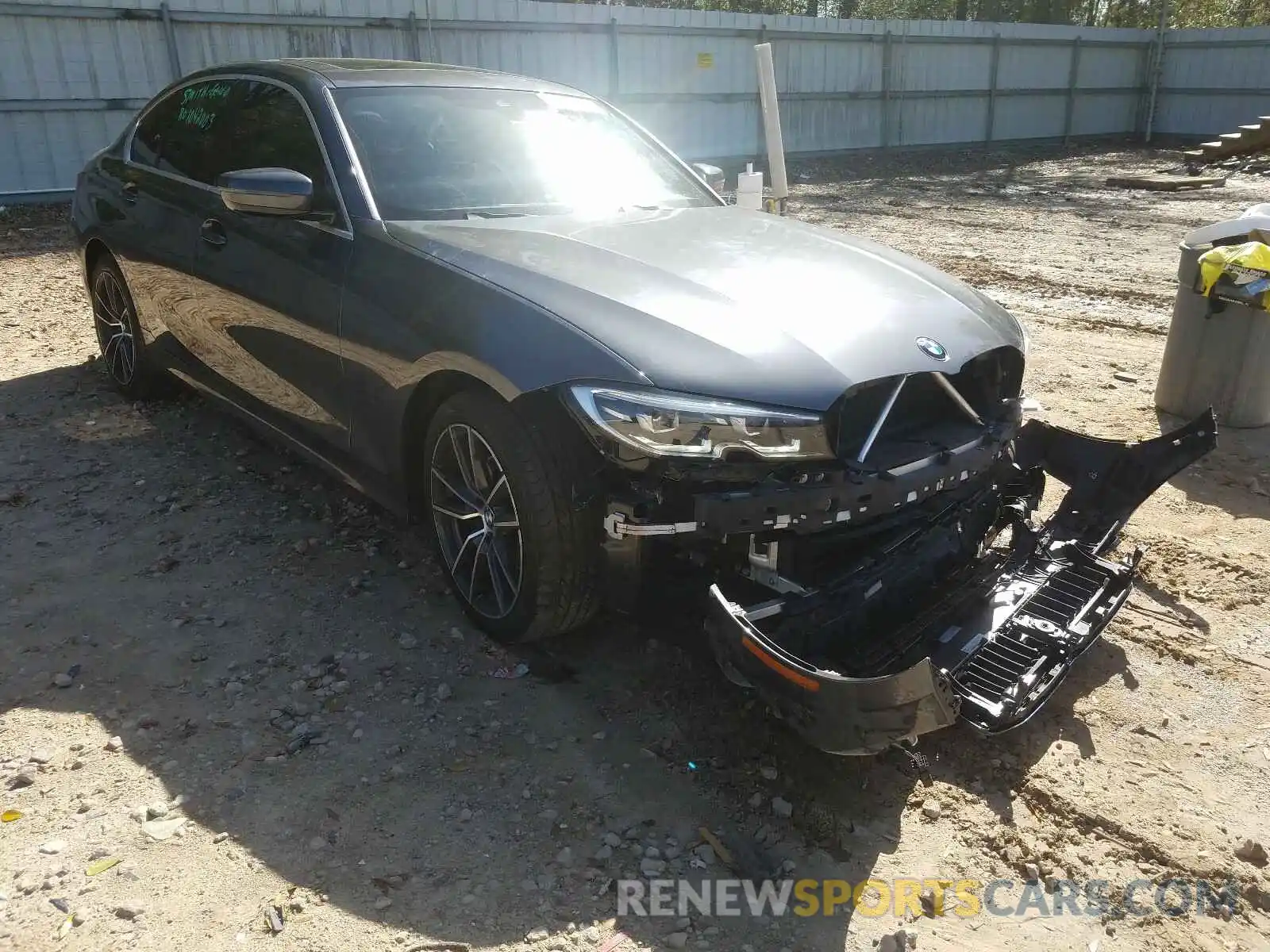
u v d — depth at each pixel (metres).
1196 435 3.31
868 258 3.31
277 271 3.55
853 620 2.69
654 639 3.23
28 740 2.64
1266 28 23.98
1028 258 10.42
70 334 6.50
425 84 3.88
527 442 2.72
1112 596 3.10
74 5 11.86
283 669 3.01
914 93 22.11
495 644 3.17
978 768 2.71
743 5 40.03
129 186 4.69
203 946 2.05
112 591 3.41
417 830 2.40
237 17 13.20
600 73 17.02
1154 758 2.78
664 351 2.52
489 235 3.16
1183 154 22.09
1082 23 42.47
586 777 2.61
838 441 2.50
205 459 4.55
